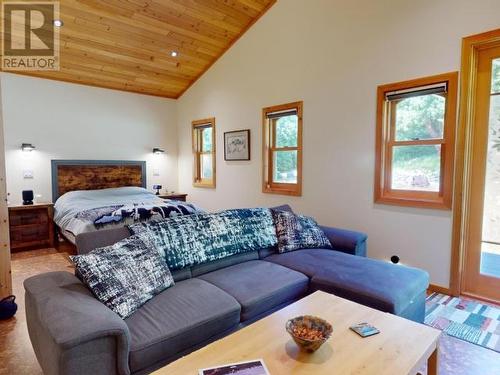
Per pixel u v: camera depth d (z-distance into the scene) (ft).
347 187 11.78
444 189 9.50
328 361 4.08
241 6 13.65
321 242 9.89
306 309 5.47
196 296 6.28
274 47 13.91
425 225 9.95
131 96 18.08
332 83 11.97
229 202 16.75
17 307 8.50
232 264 8.60
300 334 4.32
